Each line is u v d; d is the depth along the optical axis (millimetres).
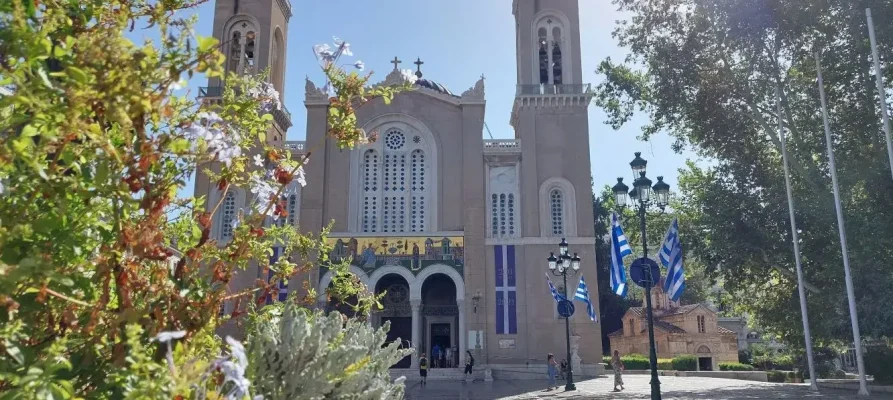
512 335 46875
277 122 52688
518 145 51469
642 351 73875
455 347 48656
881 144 33156
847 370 54219
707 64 37281
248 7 51906
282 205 5777
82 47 3629
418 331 47188
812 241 35344
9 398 3205
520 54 53594
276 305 6090
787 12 32969
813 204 34656
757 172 37875
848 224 31875
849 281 29094
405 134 51750
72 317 3871
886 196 30781
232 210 45594
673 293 25250
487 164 50969
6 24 3764
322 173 49312
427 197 50562
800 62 35375
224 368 3684
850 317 30969
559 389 35469
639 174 22859
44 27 3836
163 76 3828
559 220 49281
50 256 3963
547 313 47000
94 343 3959
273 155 5664
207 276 4965
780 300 40594
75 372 3961
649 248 52844
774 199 36219
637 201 24688
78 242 4121
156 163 4312
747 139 38438
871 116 33156
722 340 71125
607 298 79750
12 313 3541
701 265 42562
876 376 34344
